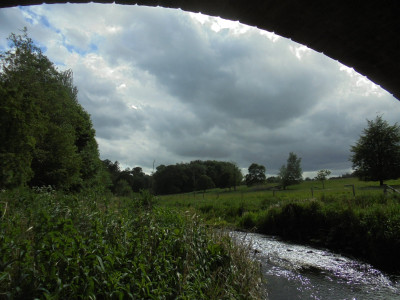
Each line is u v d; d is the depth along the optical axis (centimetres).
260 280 523
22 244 307
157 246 428
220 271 450
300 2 511
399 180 3731
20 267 304
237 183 6272
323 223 1138
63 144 1977
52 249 321
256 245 1070
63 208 499
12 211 532
